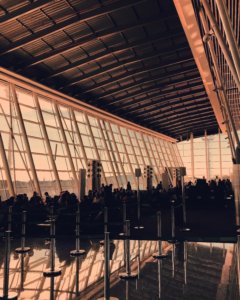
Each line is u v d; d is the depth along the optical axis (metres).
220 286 4.66
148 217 13.48
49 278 5.28
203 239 6.27
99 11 13.64
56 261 6.45
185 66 22.50
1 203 12.02
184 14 11.53
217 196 17.17
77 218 7.36
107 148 27.75
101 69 19.17
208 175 45.84
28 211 10.78
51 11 13.68
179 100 30.50
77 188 21.30
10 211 8.00
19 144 17.72
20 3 12.91
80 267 5.95
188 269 5.59
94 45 17.30
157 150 42.44
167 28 17.00
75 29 15.48
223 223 10.93
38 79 18.20
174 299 4.21
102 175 25.69
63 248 7.85
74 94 21.56
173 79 24.27
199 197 17.08
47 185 18.84
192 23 12.23
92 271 5.66
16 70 16.42
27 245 8.34
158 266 5.85
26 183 17.28
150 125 37.66
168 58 20.67
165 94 26.52
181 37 17.98
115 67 19.05
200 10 10.94
